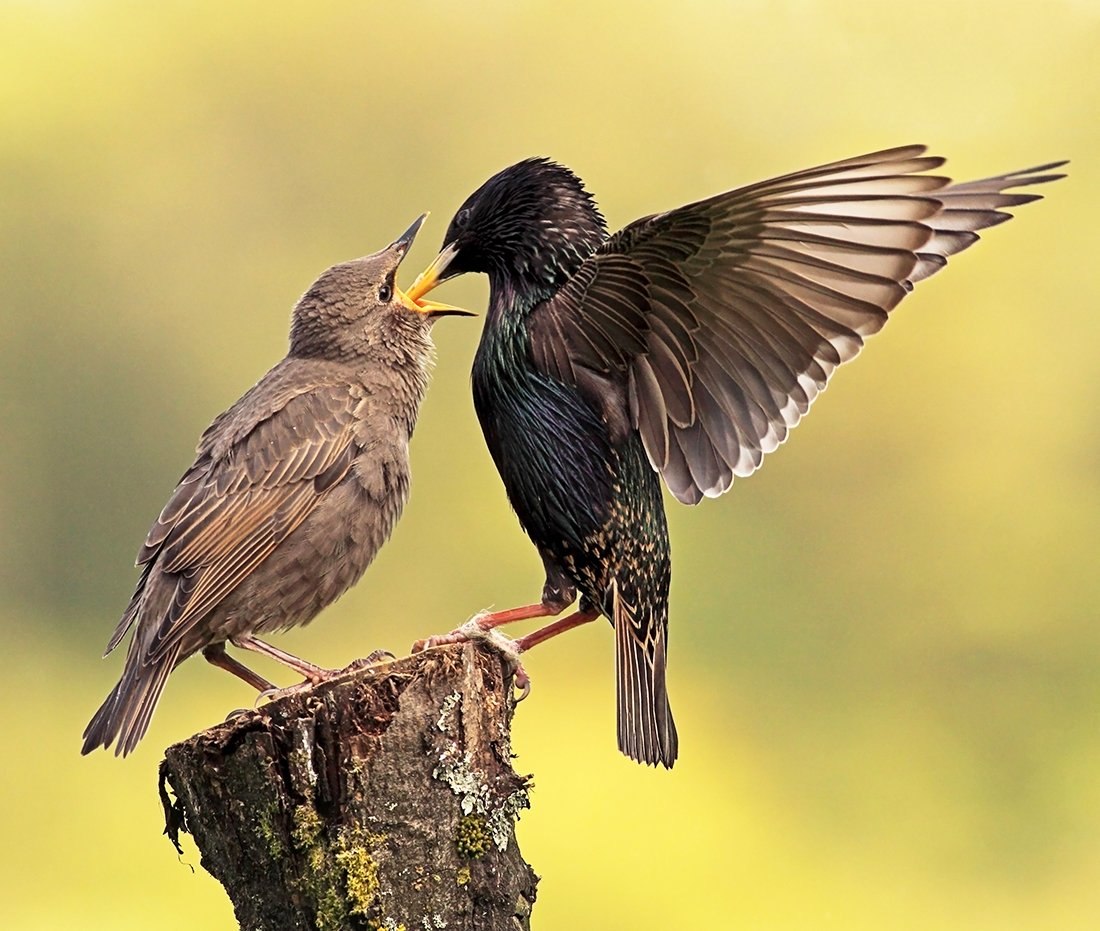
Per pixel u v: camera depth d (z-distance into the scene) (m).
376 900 6.64
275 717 6.78
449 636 7.27
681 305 7.26
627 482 7.90
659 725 8.09
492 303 8.38
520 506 8.18
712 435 7.47
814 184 6.60
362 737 6.73
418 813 6.73
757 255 6.93
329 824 6.70
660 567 8.11
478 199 8.50
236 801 6.80
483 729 6.93
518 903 6.83
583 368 7.84
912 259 6.70
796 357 7.14
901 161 6.47
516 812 6.92
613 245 7.14
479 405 8.25
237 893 6.84
